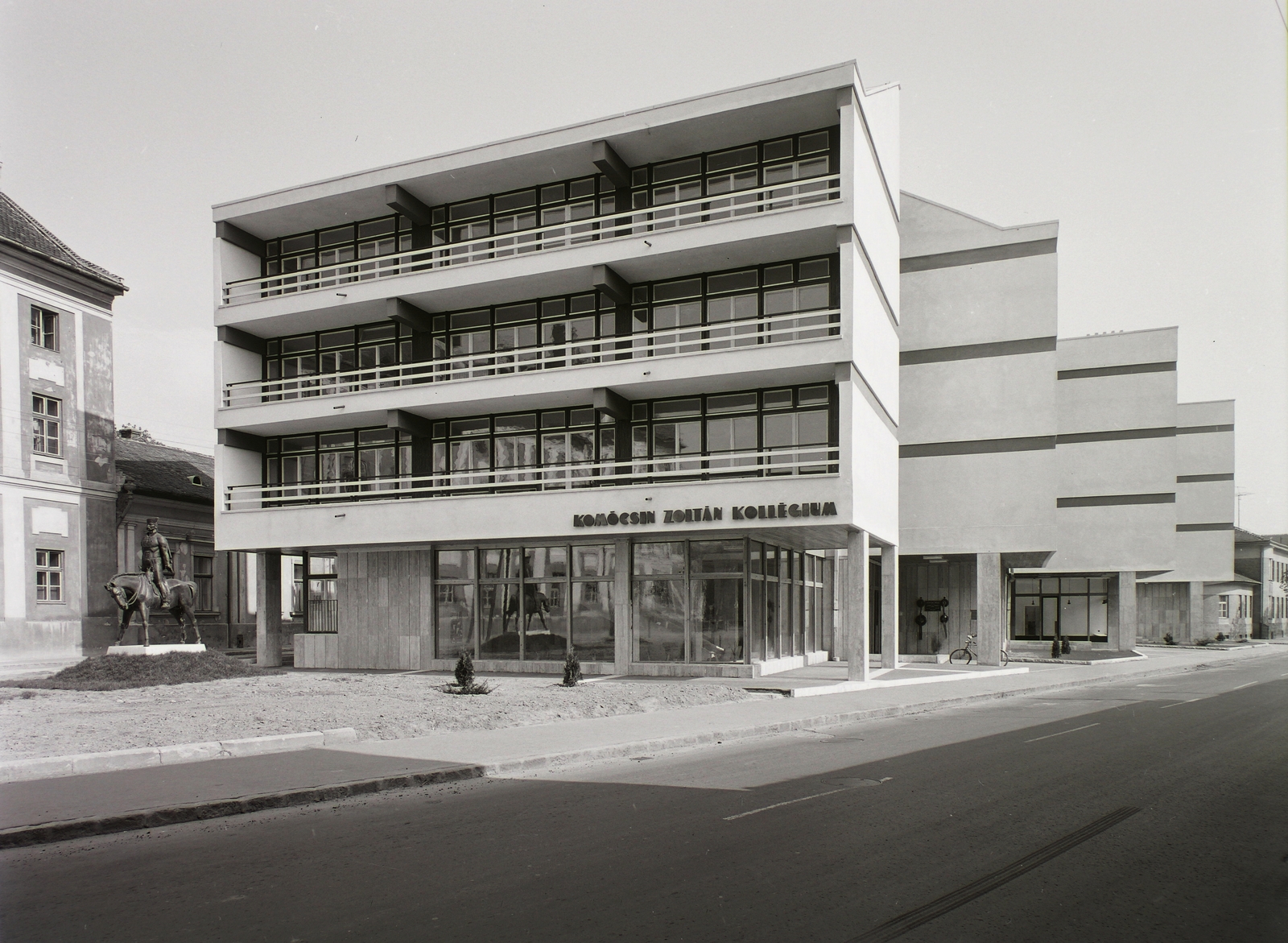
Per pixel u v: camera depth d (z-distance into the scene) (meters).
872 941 5.26
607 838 7.68
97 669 23.00
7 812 8.38
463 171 27.14
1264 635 76.69
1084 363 47.09
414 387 27.33
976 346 34.31
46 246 34.38
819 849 7.30
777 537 26.12
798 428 24.88
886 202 29.00
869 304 25.33
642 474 24.78
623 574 25.80
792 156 25.38
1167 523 45.12
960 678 26.41
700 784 10.31
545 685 21.59
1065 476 46.84
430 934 5.38
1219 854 7.21
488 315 28.59
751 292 25.52
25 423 32.91
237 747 11.76
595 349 27.09
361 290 28.09
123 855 7.38
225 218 30.19
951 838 7.64
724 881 6.40
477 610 28.08
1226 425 61.69
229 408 29.94
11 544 32.06
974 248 34.56
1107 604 50.53
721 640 25.03
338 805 9.30
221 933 5.45
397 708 15.99
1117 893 6.19
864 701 19.38
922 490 34.56
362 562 29.53
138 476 38.69
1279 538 91.31
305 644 30.02
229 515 29.45
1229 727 15.77
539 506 25.72
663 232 24.56
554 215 27.98
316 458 30.81
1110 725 16.22
